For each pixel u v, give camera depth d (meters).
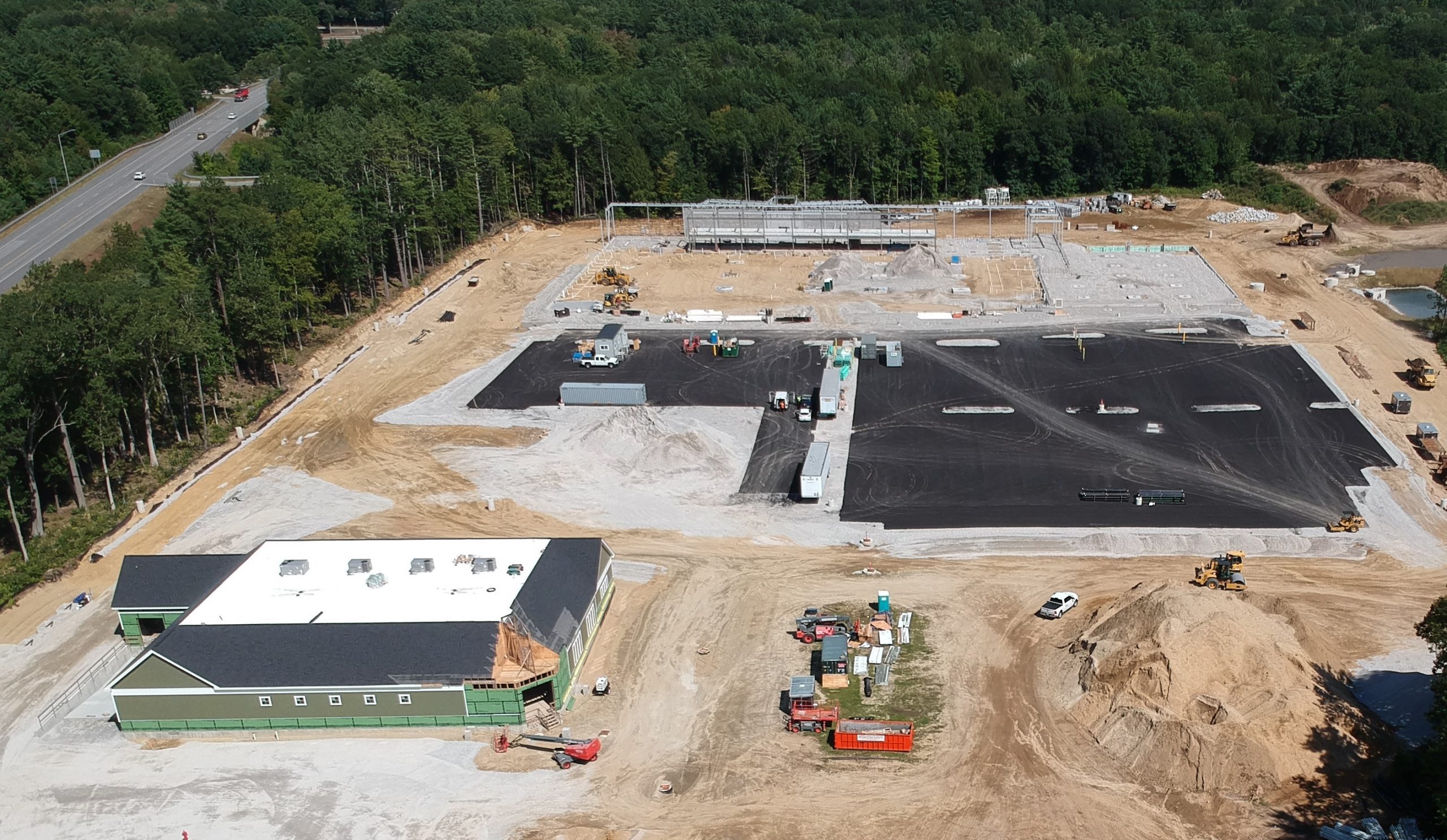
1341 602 78.31
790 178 193.75
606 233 183.12
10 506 91.94
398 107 193.12
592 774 64.69
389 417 117.50
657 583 85.12
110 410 97.00
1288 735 61.84
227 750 68.25
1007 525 90.88
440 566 79.19
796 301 150.88
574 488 101.06
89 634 81.06
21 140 189.75
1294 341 128.50
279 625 71.25
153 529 95.56
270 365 129.50
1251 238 172.25
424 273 162.88
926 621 78.44
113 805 63.62
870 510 94.69
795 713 67.38
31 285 108.38
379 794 63.72
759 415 114.38
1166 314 139.75
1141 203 189.50
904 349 131.62
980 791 61.84
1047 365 124.62
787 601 82.00
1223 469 98.31
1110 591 80.81
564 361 131.88
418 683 68.00
